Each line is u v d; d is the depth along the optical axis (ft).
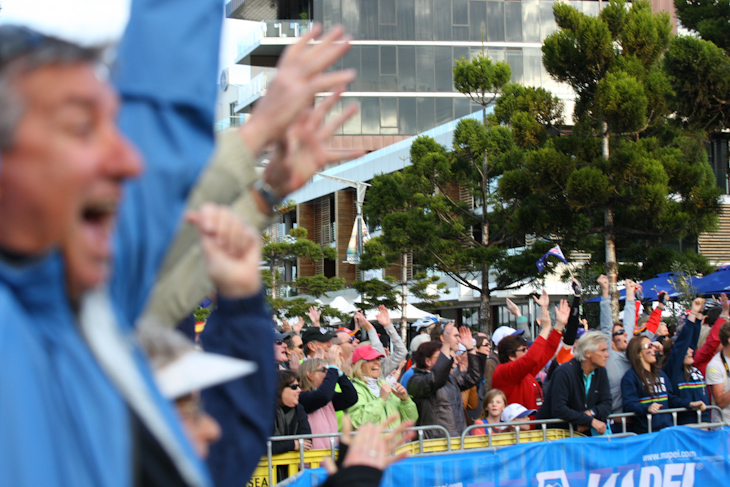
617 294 59.67
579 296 24.71
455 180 74.23
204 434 4.47
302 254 92.89
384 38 134.31
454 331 20.26
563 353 24.43
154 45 3.74
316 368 19.01
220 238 4.17
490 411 19.81
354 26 134.31
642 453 17.97
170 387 3.64
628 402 20.18
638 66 58.44
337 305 79.61
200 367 3.76
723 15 74.64
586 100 61.26
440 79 134.10
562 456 17.02
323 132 4.80
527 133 61.77
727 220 82.17
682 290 51.26
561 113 63.52
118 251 3.20
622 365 21.50
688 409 20.74
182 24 3.83
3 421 1.88
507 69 74.49
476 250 68.90
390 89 133.39
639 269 66.54
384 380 21.59
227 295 4.41
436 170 73.10
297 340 30.30
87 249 2.19
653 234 60.75
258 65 149.79
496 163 72.84
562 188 60.44
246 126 4.25
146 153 3.46
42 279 2.10
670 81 67.31
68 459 2.01
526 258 68.18
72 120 2.07
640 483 17.81
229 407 4.61
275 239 132.05
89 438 2.05
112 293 3.16
